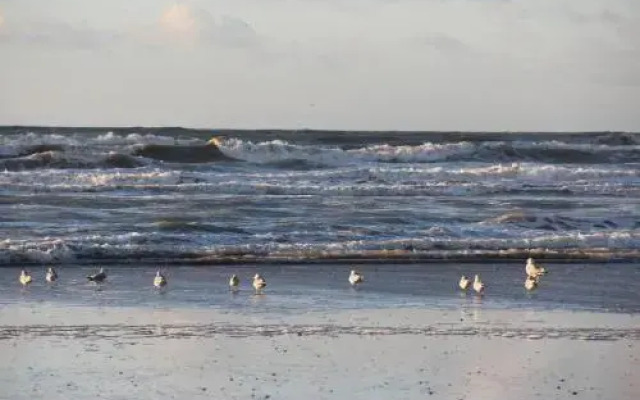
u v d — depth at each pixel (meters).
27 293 64.56
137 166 162.12
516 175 156.25
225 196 123.56
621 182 153.62
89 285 68.31
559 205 122.06
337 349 48.81
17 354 46.62
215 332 52.50
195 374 43.50
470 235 94.25
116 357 46.41
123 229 93.25
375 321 56.41
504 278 74.81
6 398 39.31
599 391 41.88
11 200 115.25
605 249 88.44
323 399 39.97
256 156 179.12
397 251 84.56
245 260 80.00
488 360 47.03
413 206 117.38
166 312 58.41
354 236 91.00
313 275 74.31
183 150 177.88
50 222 98.19
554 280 74.19
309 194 128.62
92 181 136.62
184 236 87.81
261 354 47.44
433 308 61.31
